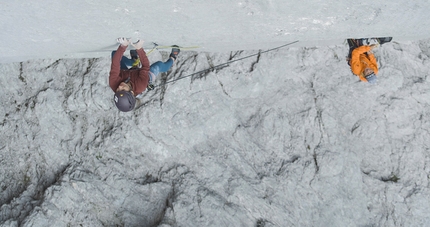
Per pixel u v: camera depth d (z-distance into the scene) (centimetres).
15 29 367
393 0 357
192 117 551
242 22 375
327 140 567
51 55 516
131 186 543
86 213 525
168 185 545
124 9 338
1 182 565
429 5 371
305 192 548
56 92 562
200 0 332
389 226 565
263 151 567
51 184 545
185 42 431
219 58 556
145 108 546
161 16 354
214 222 513
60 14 339
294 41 476
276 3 348
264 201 534
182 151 559
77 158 558
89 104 554
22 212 520
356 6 362
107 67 555
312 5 355
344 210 552
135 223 530
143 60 379
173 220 514
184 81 550
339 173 558
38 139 564
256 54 554
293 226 534
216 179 543
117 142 549
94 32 379
